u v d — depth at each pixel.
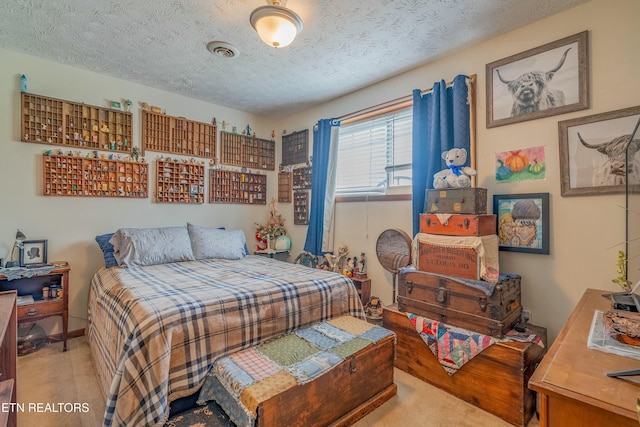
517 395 1.62
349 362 1.61
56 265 2.48
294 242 3.90
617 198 1.74
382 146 3.00
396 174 2.88
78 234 2.75
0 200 2.41
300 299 1.99
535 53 2.02
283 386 1.33
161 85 3.09
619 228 1.73
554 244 1.96
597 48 1.80
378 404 1.77
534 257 2.04
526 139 2.07
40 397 1.83
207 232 3.13
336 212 3.35
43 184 2.58
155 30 2.13
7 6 1.87
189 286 1.94
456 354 1.86
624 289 1.59
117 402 1.28
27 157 2.52
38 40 2.28
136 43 2.31
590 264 1.83
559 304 1.94
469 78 2.29
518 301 2.00
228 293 1.77
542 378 0.80
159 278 2.17
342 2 1.82
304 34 2.16
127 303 1.64
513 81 2.11
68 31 2.15
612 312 1.19
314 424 1.44
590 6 1.83
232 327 1.64
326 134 3.35
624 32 1.72
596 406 0.69
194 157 3.46
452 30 2.12
